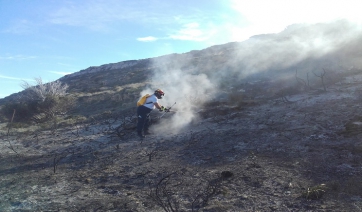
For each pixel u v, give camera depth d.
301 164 5.37
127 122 11.71
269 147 6.46
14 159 7.83
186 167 5.94
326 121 7.34
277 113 8.83
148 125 9.28
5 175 6.39
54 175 6.15
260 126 8.01
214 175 5.31
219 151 6.70
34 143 9.91
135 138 8.96
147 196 4.70
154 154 7.02
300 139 6.61
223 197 4.40
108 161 6.88
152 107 8.89
